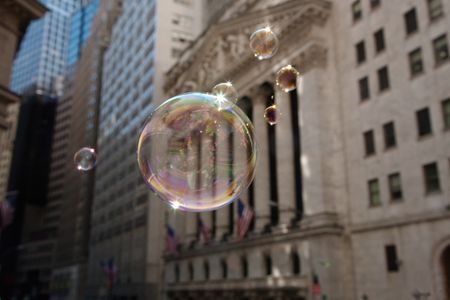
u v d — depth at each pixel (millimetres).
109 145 83000
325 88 34312
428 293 23469
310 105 34031
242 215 34562
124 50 81812
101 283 74125
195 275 46406
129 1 82875
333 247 30172
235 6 48312
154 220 58219
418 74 27281
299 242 32656
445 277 24234
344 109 32594
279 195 36125
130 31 79688
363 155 30344
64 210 115812
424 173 26141
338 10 34562
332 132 33281
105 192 81188
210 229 46031
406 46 28391
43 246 123188
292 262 33438
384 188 28453
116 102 82250
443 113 25547
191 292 46125
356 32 32531
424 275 25016
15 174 131375
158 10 66438
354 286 29547
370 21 31469
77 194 107125
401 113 28031
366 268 28734
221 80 45812
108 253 73500
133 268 61062
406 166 27172
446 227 24281
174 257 51312
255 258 37156
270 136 40875
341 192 31688
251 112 43656
